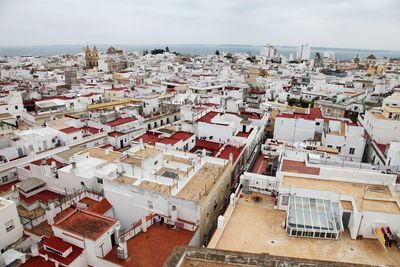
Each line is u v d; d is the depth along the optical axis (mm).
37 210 46906
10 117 82438
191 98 107625
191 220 38500
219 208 46656
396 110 65125
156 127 90312
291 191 36469
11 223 40500
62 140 66812
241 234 33344
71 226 35906
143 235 37281
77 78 165250
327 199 35562
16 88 126438
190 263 20281
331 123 68125
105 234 34812
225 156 55812
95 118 80875
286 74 190875
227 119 72875
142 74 184375
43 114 86188
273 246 31438
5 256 35406
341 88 119750
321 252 30594
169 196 38531
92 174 48938
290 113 78125
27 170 54031
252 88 134250
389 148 51594
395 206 33188
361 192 36312
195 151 62062
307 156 46312
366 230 32156
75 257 33250
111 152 57125
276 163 50656
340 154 60938
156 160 47844
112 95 116875
